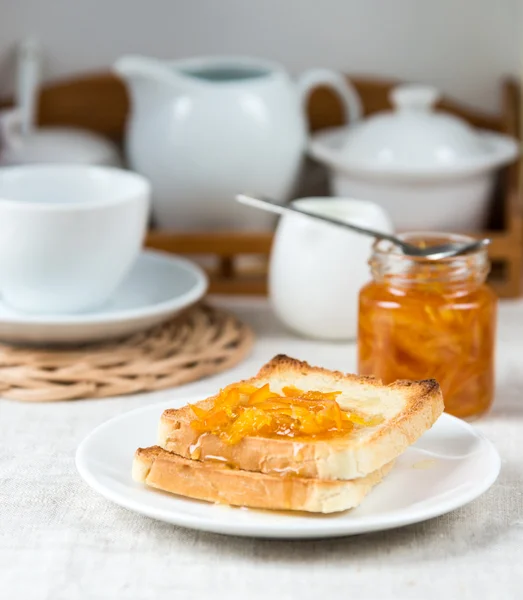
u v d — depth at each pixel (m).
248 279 1.13
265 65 1.15
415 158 1.10
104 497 0.82
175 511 0.77
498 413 0.92
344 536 0.78
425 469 0.82
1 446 0.87
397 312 0.88
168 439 0.80
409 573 0.76
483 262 0.90
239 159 1.10
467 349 0.89
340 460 0.77
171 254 1.11
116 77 1.20
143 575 0.75
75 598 0.74
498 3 1.19
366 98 1.20
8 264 0.97
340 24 1.20
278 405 0.80
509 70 1.20
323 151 1.12
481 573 0.76
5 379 0.94
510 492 0.82
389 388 0.84
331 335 1.03
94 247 0.97
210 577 0.75
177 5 1.20
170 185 1.11
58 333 0.95
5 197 1.02
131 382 0.94
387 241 0.92
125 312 0.96
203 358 0.97
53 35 1.20
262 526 0.75
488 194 1.13
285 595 0.74
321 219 0.92
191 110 1.10
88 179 1.04
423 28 1.20
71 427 0.90
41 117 1.21
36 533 0.79
